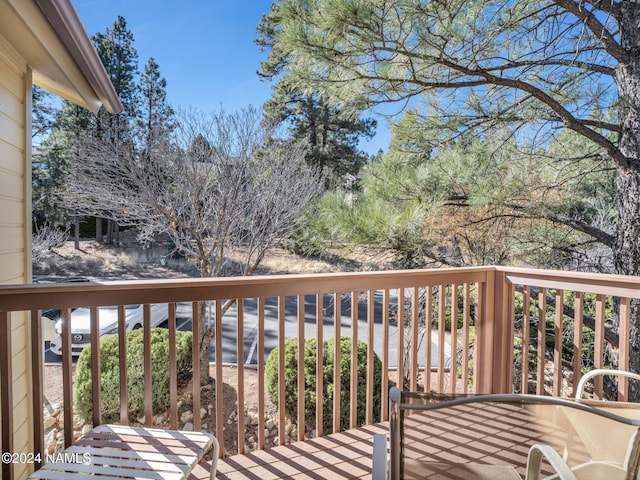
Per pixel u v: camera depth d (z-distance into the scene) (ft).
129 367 12.44
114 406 12.17
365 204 13.55
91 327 5.95
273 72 43.86
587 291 7.73
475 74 11.91
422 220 13.02
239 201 18.93
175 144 18.42
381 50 11.51
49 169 33.12
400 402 3.73
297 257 29.50
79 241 39.60
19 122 7.46
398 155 14.65
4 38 6.55
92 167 18.88
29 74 7.72
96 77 7.27
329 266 29.12
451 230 14.93
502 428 3.71
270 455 7.22
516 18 11.51
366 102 12.94
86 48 6.44
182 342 13.97
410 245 13.52
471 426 3.71
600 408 3.76
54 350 17.53
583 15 11.22
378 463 3.77
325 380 12.77
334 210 13.46
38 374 5.72
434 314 18.31
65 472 4.68
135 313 19.56
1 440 5.94
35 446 5.74
